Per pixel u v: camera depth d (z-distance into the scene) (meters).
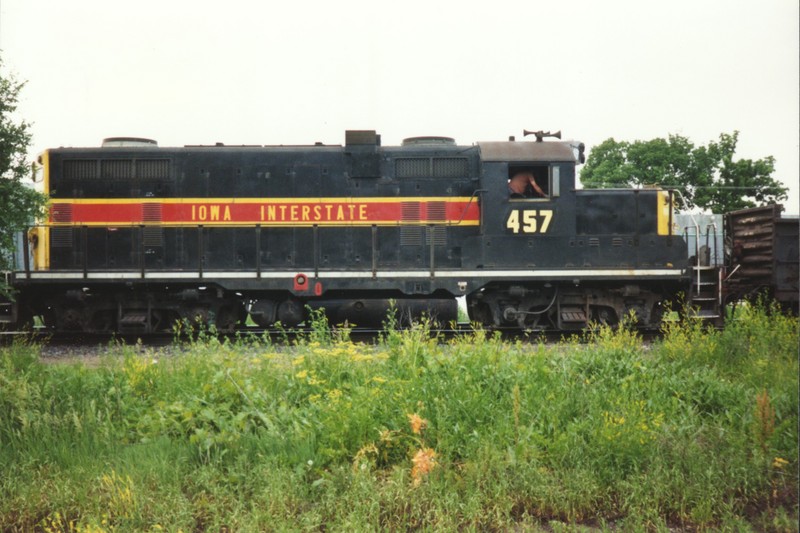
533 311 11.86
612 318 11.91
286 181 11.82
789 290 11.81
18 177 9.91
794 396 6.09
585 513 4.53
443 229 11.78
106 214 11.78
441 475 4.78
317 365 6.83
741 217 12.91
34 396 5.94
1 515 4.40
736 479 4.72
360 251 11.80
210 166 11.80
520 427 5.35
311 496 4.61
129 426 5.79
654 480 4.63
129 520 4.27
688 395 6.45
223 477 4.82
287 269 11.53
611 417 5.45
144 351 10.30
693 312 11.44
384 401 5.57
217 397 6.07
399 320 11.53
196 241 11.78
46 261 11.77
